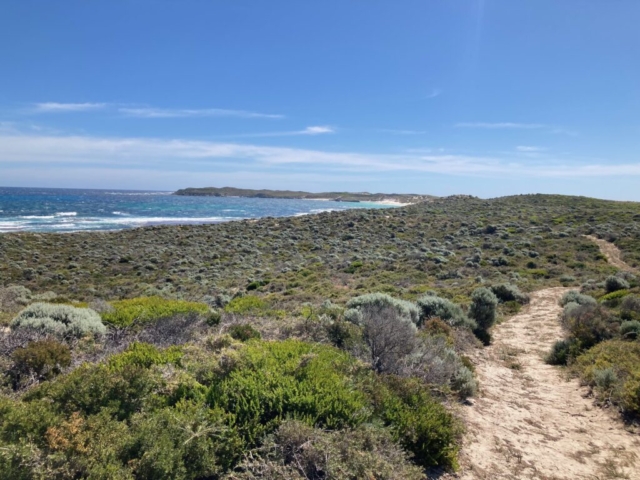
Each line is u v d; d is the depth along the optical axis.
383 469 3.47
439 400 5.73
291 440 3.67
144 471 2.94
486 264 27.62
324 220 56.72
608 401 6.29
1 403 3.44
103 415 3.44
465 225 46.62
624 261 26.83
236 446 3.62
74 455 2.91
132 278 27.97
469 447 4.75
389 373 5.88
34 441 3.07
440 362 6.47
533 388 7.29
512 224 44.25
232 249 39.56
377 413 4.55
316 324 7.87
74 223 62.44
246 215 93.25
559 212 50.47
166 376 4.60
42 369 5.25
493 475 4.22
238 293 21.56
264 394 4.25
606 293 16.52
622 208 49.97
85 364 5.05
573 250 30.69
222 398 4.17
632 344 8.30
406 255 32.25
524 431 5.36
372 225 51.16
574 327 9.84
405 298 16.75
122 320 9.13
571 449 4.92
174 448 3.27
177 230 49.56
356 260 31.80
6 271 27.58
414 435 4.22
